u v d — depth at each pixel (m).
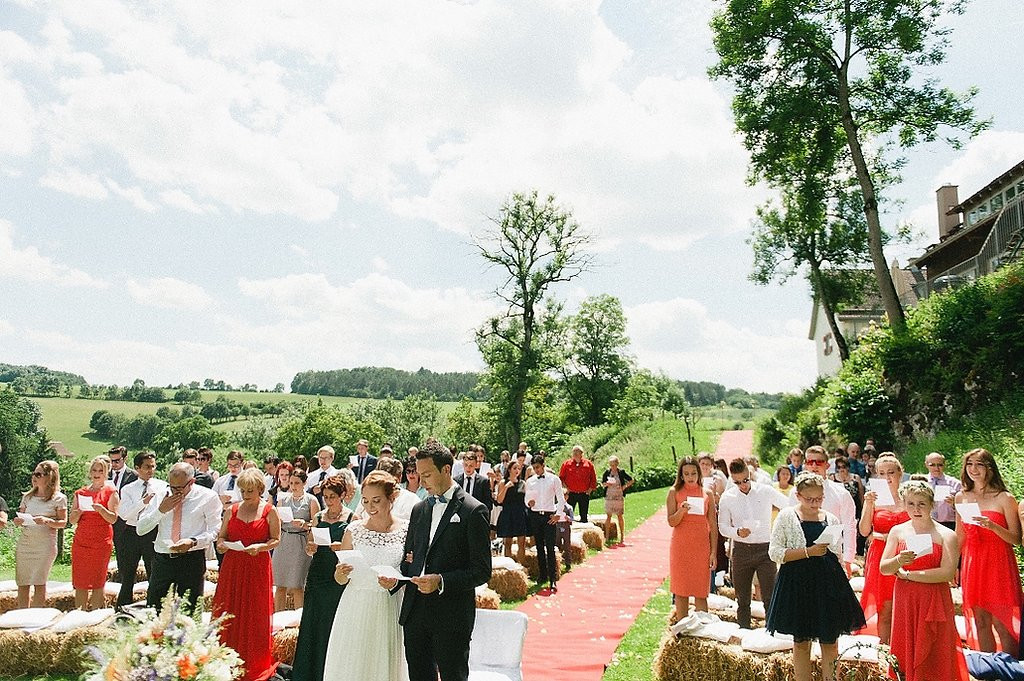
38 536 7.87
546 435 50.66
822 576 5.26
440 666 4.56
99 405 90.00
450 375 114.25
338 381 112.06
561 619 8.45
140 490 7.92
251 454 63.16
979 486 6.36
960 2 19.53
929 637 5.11
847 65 20.62
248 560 5.89
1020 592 6.08
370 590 4.96
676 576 7.43
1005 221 21.81
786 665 5.52
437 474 4.83
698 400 129.50
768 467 29.41
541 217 38.19
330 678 4.87
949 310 17.25
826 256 31.92
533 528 10.73
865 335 19.78
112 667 3.77
